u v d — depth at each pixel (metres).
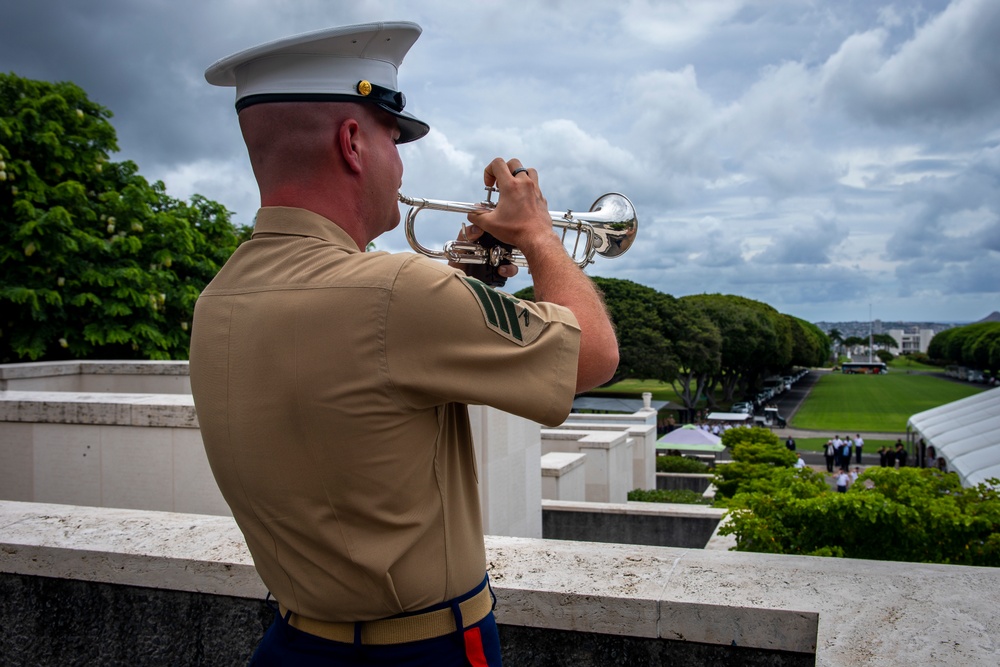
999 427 21.47
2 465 6.00
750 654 2.20
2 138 12.64
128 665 2.79
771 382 109.88
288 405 1.42
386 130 1.63
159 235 13.88
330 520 1.44
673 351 60.62
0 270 12.20
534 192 1.80
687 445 31.34
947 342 152.38
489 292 1.46
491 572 2.50
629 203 2.64
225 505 5.45
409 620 1.48
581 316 1.58
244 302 1.52
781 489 5.48
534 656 2.41
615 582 2.39
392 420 1.41
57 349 12.88
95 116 14.96
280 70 1.53
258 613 2.64
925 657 1.85
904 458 33.50
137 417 5.62
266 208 1.57
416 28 1.59
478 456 7.57
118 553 2.75
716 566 2.50
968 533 4.63
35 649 2.91
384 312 1.39
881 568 2.45
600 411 55.12
